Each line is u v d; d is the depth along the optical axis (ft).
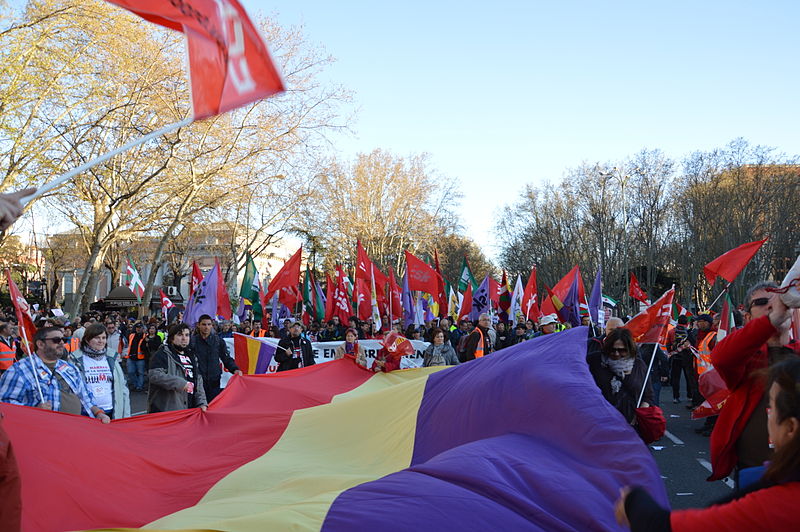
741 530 6.92
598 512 11.40
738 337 12.47
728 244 133.39
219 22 8.20
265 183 81.82
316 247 166.91
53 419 16.99
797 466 7.04
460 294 70.38
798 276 11.64
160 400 25.45
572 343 17.08
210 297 54.03
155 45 68.85
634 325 21.85
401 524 10.94
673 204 159.12
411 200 176.14
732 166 144.56
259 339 48.70
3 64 62.34
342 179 171.01
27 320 23.62
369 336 63.16
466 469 12.36
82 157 72.54
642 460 12.35
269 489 16.26
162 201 81.97
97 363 24.09
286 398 27.84
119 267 150.92
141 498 15.78
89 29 63.62
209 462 18.54
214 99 8.24
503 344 54.24
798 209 134.51
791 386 7.36
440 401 18.40
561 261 184.34
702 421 39.81
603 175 170.19
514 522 11.10
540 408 14.89
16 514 9.96
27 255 157.28
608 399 19.65
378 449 18.52
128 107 71.77
